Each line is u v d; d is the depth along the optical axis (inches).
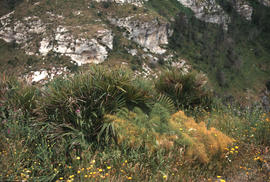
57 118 129.7
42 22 2716.5
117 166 109.4
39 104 134.0
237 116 177.2
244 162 121.2
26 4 2920.8
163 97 174.9
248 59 3508.9
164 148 120.9
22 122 129.2
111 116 129.6
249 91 2935.5
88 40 2468.0
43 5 2901.1
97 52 2491.4
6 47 2603.3
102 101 130.5
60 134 123.6
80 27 2640.3
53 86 147.7
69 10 2891.2
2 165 94.8
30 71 2347.4
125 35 2827.3
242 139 138.3
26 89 151.7
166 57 2989.7
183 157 117.6
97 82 136.0
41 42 2556.6
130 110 143.3
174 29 3398.1
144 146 121.8
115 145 120.2
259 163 119.9
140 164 111.5
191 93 199.8
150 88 165.5
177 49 3169.3
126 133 123.7
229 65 3218.5
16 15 2805.1
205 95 200.1
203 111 188.9
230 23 4069.9
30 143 118.6
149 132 128.6
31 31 2684.5
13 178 89.4
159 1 3735.2
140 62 2652.6
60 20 2743.6
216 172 117.0
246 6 4215.1
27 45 2583.7
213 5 3951.8
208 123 159.8
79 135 121.5
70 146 117.4
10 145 107.6
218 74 2950.3
